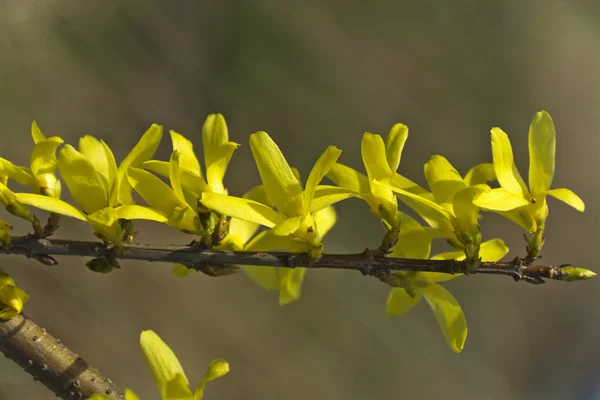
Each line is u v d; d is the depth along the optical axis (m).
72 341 1.17
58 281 1.20
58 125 1.31
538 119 0.59
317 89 1.62
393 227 0.60
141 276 1.30
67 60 1.35
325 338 1.43
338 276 1.48
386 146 0.60
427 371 1.53
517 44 1.88
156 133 0.60
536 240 0.60
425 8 1.79
